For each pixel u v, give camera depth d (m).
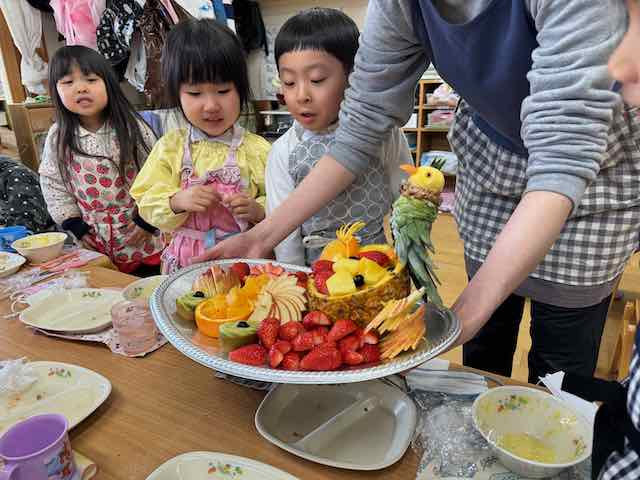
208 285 0.69
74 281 0.97
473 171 0.92
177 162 1.14
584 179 0.51
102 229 1.51
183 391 0.63
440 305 0.56
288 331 0.56
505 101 0.68
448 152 3.18
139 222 1.47
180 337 0.60
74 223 1.48
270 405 0.58
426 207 0.54
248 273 0.73
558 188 0.51
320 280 0.59
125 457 0.51
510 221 0.55
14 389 0.62
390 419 0.57
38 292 0.93
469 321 0.52
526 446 0.52
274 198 1.09
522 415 0.56
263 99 3.52
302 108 1.00
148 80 2.45
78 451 0.52
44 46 2.71
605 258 0.80
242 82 1.08
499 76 0.64
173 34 1.03
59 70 1.38
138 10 2.33
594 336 0.89
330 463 0.49
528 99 0.53
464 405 0.58
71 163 1.47
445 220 3.02
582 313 0.86
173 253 1.17
